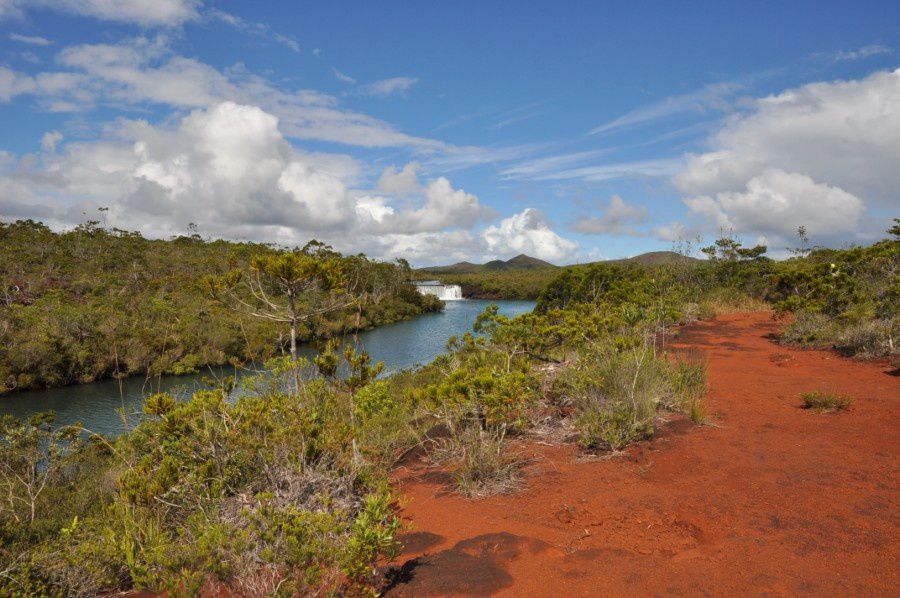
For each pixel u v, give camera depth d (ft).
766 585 8.55
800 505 11.43
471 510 12.95
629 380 19.61
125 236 271.49
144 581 9.46
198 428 14.28
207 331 100.48
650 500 12.37
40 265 179.42
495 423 16.84
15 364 83.25
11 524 19.98
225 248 273.75
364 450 15.35
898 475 12.61
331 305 20.70
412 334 139.74
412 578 9.52
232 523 11.22
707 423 17.81
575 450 16.51
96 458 33.76
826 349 30.71
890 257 47.44
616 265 69.46
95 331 97.04
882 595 8.04
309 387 18.92
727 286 63.46
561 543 10.75
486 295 374.63
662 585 8.81
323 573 9.14
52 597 11.21
